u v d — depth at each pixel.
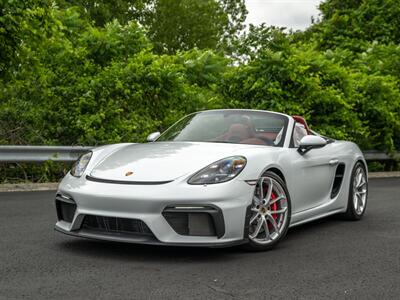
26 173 9.36
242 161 4.21
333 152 5.80
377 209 7.00
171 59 12.53
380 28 18.20
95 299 3.08
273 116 5.41
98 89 10.49
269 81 11.79
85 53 10.86
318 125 12.28
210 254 4.21
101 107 10.34
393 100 13.54
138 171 4.11
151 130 10.68
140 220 3.85
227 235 3.98
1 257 3.99
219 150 4.43
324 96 11.82
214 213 3.90
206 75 12.47
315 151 5.43
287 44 12.08
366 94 13.43
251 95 12.20
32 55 9.72
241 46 12.22
